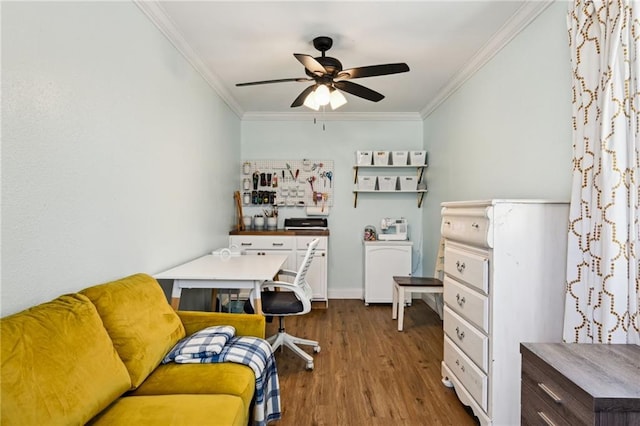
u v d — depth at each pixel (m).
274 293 2.94
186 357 1.59
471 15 2.24
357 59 2.93
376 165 4.46
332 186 4.70
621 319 1.38
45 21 1.34
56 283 1.41
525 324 1.73
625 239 1.38
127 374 1.31
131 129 1.95
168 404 1.26
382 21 2.33
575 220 1.62
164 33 2.33
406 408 2.06
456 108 3.47
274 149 4.70
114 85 1.79
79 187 1.54
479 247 1.88
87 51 1.58
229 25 2.38
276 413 1.80
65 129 1.45
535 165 2.14
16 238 1.23
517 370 1.72
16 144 1.22
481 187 2.88
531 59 2.18
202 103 3.11
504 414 1.72
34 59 1.29
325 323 3.61
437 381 2.38
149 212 2.16
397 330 3.40
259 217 4.50
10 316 1.08
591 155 1.54
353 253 4.72
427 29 2.43
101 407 1.15
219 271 2.32
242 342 1.73
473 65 2.95
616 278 1.38
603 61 1.48
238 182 4.54
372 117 4.65
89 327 1.23
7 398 0.89
